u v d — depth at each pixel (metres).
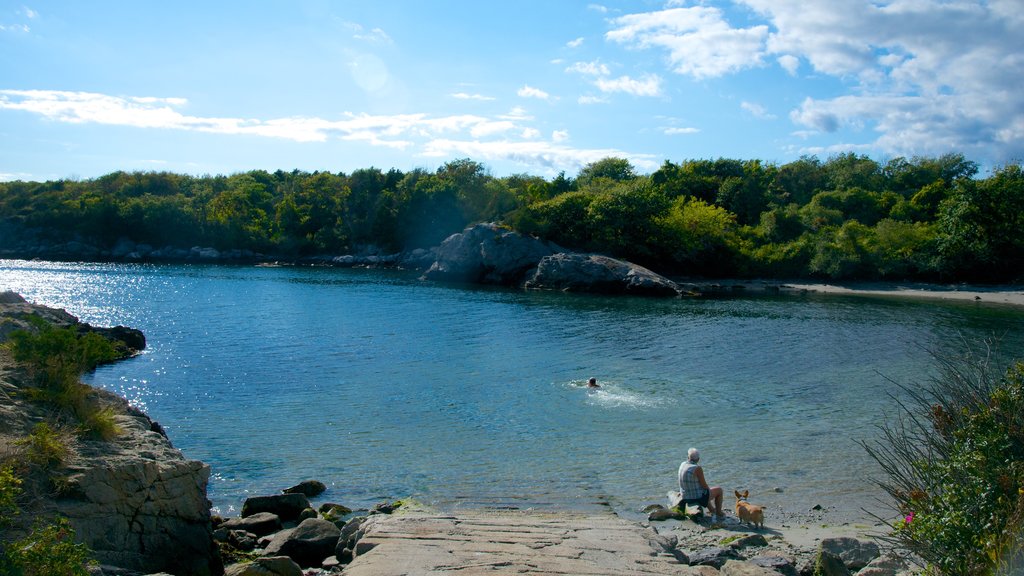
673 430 22.12
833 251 83.06
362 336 40.94
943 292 73.75
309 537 13.38
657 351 36.72
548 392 27.28
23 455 10.70
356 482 17.56
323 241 115.19
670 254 86.44
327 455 19.69
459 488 17.05
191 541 12.38
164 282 73.12
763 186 110.50
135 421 13.87
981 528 7.11
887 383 28.91
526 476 17.91
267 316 48.94
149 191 131.50
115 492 11.36
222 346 37.25
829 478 17.64
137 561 11.38
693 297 68.38
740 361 33.97
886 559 9.81
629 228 86.12
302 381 29.02
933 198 100.62
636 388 28.03
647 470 18.38
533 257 80.19
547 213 87.25
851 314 54.00
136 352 35.12
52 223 114.81
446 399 26.08
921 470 8.48
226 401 25.64
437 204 106.69
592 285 73.25
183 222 115.00
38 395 12.48
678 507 15.22
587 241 86.50
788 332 43.84
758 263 86.69
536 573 8.62
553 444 20.70
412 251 105.56
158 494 12.02
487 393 27.08
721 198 108.25
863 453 19.64
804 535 13.56
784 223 97.12
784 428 22.30
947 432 8.44
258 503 15.57
